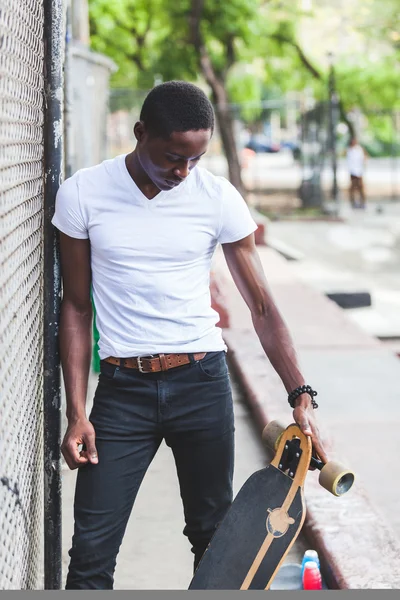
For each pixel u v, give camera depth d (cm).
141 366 281
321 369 778
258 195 2619
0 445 208
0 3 201
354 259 1609
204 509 298
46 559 306
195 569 311
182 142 255
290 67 2753
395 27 2738
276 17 2567
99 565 282
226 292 1066
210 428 288
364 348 851
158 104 256
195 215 280
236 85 2867
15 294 231
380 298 1266
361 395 704
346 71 2680
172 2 2209
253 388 661
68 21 544
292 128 4894
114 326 283
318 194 2405
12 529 229
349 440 605
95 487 281
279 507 280
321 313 1005
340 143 3644
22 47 242
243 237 290
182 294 282
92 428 283
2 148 205
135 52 2470
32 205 269
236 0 2245
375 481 540
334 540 400
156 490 510
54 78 289
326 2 2728
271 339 294
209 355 288
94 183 278
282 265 1352
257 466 546
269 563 279
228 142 2312
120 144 2230
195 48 2228
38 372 296
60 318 293
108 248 277
